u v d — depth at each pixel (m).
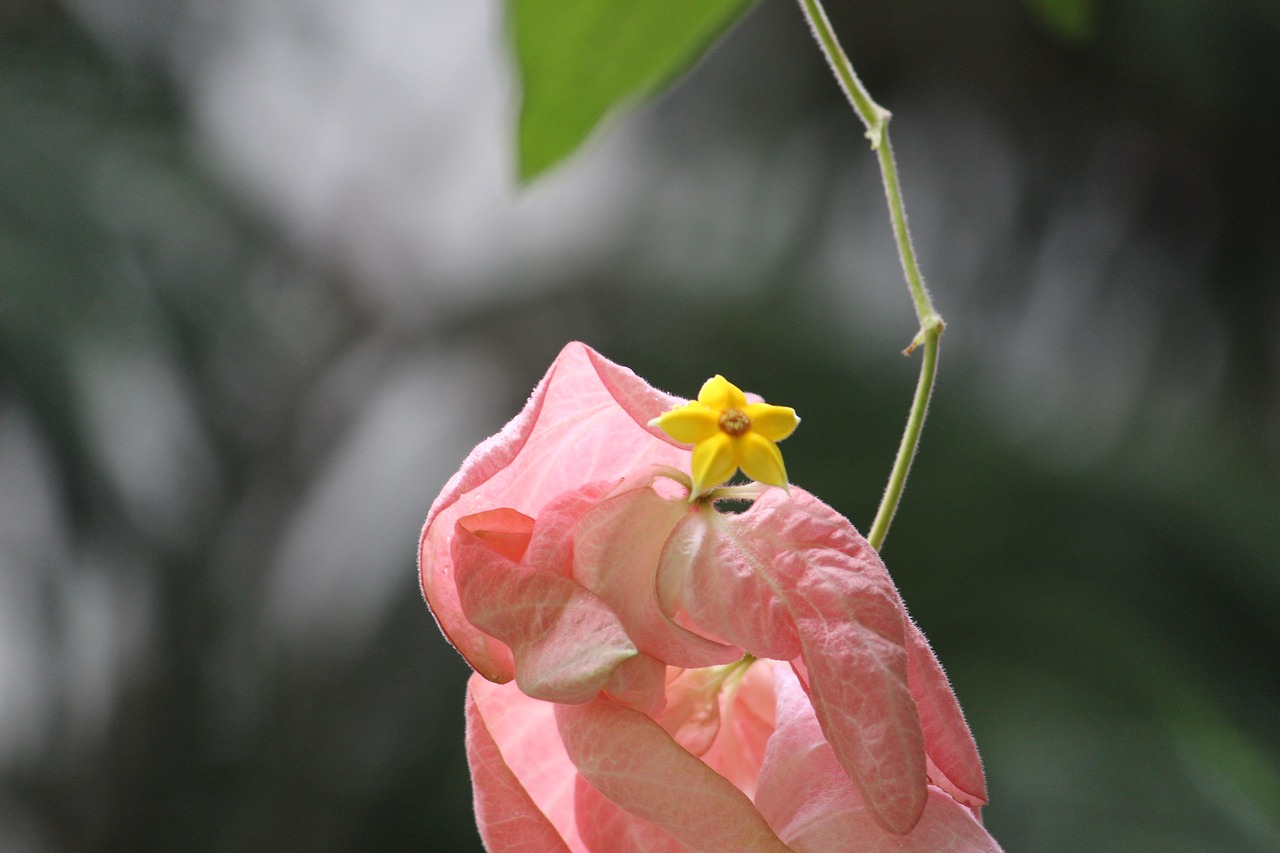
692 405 0.55
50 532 2.01
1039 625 1.79
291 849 1.95
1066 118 2.12
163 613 2.06
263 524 2.14
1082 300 2.12
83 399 1.96
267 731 2.04
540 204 2.30
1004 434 1.99
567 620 0.53
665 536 0.54
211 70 2.28
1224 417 2.04
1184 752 1.65
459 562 0.54
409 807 1.95
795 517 0.54
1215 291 2.10
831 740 0.53
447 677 2.03
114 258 2.03
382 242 2.34
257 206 2.25
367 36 2.41
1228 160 2.07
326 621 2.09
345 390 2.24
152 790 2.00
